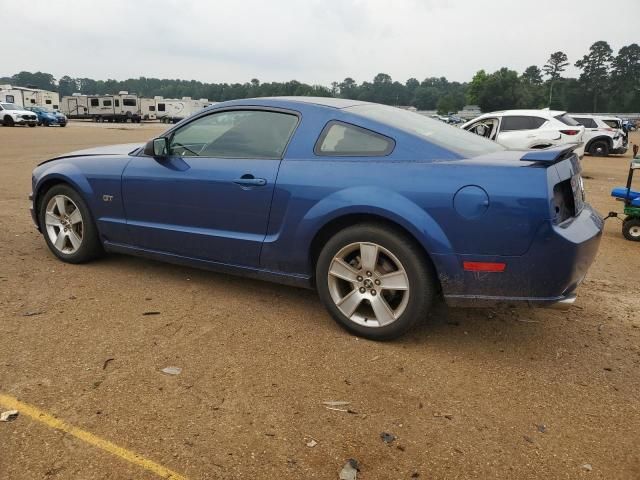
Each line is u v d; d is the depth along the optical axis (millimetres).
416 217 3330
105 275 4852
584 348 3721
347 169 3629
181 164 4320
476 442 2664
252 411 2836
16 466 2369
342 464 2465
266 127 4059
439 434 2715
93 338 3596
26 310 4012
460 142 3840
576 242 3193
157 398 2916
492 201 3195
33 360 3271
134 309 4105
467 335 3859
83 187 4812
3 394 2898
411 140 3564
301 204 3738
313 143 3826
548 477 2439
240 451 2523
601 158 21000
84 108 62000
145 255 4688
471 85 117062
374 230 3514
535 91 119938
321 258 3756
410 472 2432
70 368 3193
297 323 3957
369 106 4113
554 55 131875
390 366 3367
